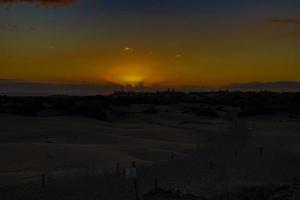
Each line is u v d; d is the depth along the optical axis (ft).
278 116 280.72
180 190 73.87
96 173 90.79
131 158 116.16
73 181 81.46
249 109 308.40
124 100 398.83
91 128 207.00
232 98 495.00
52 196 70.44
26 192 72.69
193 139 177.78
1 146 128.57
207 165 105.09
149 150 132.57
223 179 87.30
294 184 81.66
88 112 286.25
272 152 132.57
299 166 106.01
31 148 124.77
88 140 164.35
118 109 342.23
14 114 267.39
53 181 81.87
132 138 171.73
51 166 101.24
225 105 415.44
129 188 75.36
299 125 228.22
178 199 66.33
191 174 91.86
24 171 94.17
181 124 251.39
